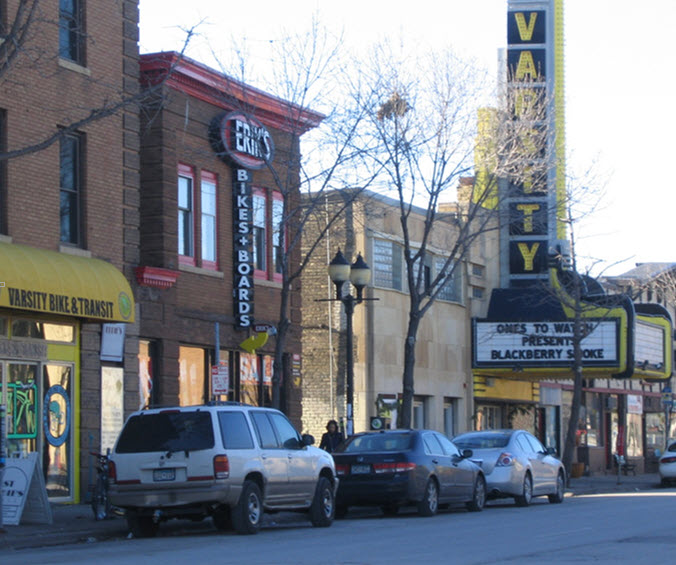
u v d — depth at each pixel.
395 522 19.47
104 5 23.02
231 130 26.50
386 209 32.69
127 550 14.59
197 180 25.81
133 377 23.41
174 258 24.70
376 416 32.69
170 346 24.50
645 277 52.22
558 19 40.41
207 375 26.23
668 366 43.47
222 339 26.41
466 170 27.67
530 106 30.53
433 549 14.16
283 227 23.59
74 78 22.02
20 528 16.92
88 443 22.03
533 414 44.59
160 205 24.45
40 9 21.09
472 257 39.44
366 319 32.91
